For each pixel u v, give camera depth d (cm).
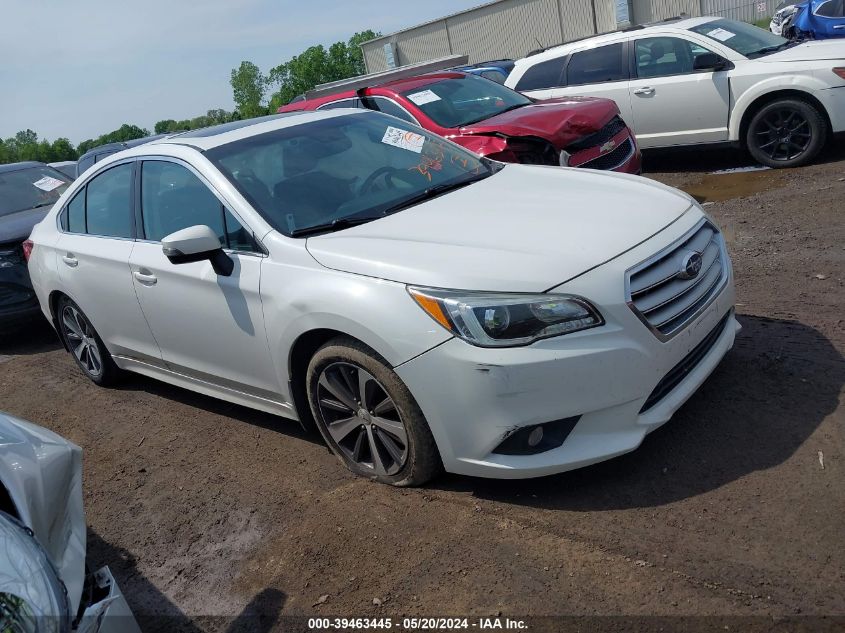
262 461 413
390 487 358
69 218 536
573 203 369
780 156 837
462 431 311
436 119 767
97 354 544
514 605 270
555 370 293
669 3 3047
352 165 424
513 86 1005
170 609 312
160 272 426
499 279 303
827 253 547
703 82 852
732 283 371
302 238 365
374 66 4378
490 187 409
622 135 745
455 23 3859
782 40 894
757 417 351
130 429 494
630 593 264
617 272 307
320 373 360
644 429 312
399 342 313
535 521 312
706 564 270
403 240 342
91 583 238
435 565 299
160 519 380
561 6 3406
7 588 199
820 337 416
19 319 707
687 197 385
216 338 405
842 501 287
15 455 257
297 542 334
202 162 417
